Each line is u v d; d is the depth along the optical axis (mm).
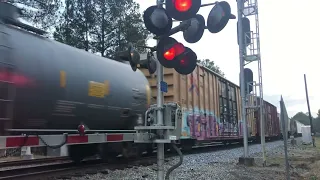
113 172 9898
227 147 24688
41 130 8023
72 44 30766
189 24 5305
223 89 22328
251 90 14023
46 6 28516
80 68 9242
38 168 10391
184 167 11547
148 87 12766
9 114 7059
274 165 13211
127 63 12320
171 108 5785
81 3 32062
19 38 7633
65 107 8539
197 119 17031
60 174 9008
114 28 33062
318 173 11625
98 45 32750
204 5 5660
